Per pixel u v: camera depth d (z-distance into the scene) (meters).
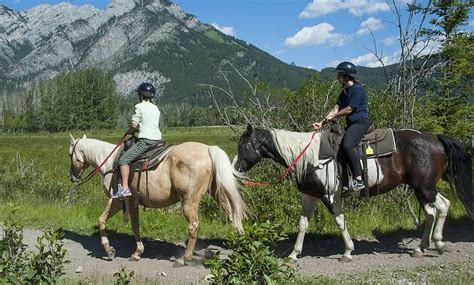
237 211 7.74
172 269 7.96
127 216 8.27
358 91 8.16
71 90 104.00
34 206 12.66
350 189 8.23
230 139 12.61
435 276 7.50
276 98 12.27
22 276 5.82
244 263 5.12
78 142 9.22
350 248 8.46
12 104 110.88
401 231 10.55
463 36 12.71
